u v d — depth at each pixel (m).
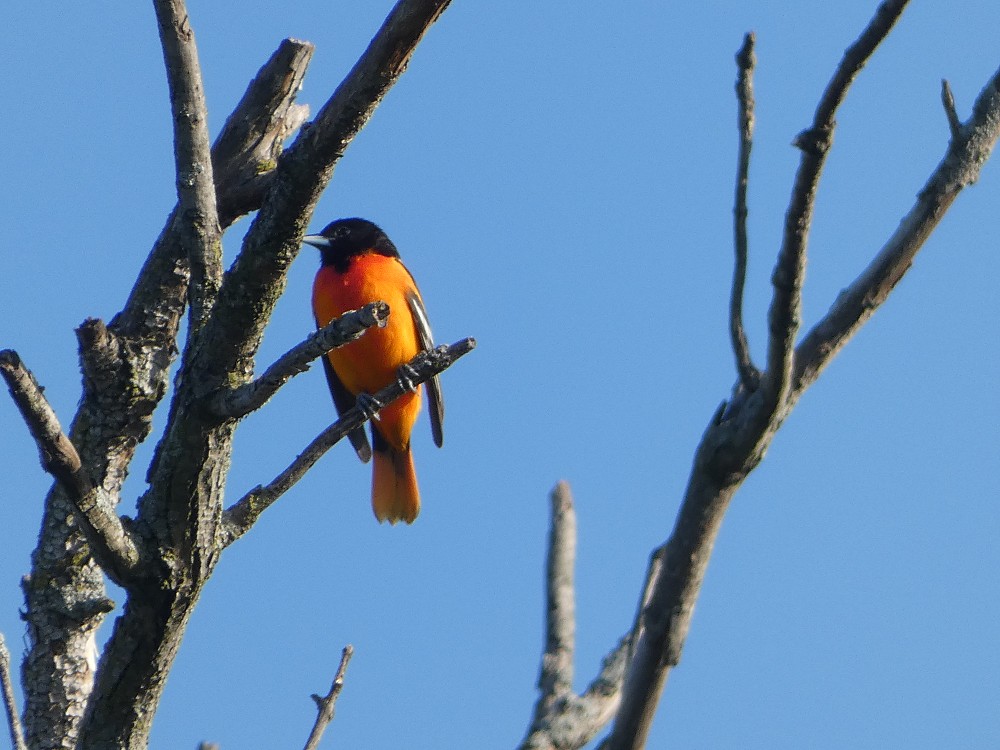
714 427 5.73
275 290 8.16
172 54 8.02
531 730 7.16
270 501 8.78
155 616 8.38
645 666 5.60
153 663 8.48
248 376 8.34
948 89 6.53
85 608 11.02
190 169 8.36
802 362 6.04
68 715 10.93
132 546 8.10
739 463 5.60
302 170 7.94
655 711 5.61
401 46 7.73
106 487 11.15
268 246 8.03
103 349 10.82
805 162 5.56
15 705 8.32
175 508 8.23
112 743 8.64
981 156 6.43
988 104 6.54
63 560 11.16
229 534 8.60
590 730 7.17
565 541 7.88
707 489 5.64
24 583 11.22
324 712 8.36
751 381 5.77
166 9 7.88
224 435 8.23
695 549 5.62
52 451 7.48
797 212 5.56
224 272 8.54
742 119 6.05
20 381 7.14
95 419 11.12
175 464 8.20
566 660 7.48
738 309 5.84
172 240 11.45
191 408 8.16
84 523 7.86
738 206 5.92
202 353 8.22
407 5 7.62
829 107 5.55
